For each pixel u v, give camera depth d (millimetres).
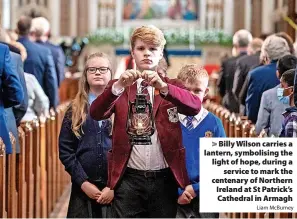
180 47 20031
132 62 7949
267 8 19016
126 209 4309
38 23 9547
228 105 9781
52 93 8719
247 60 8602
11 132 6129
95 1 21359
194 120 4879
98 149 5074
